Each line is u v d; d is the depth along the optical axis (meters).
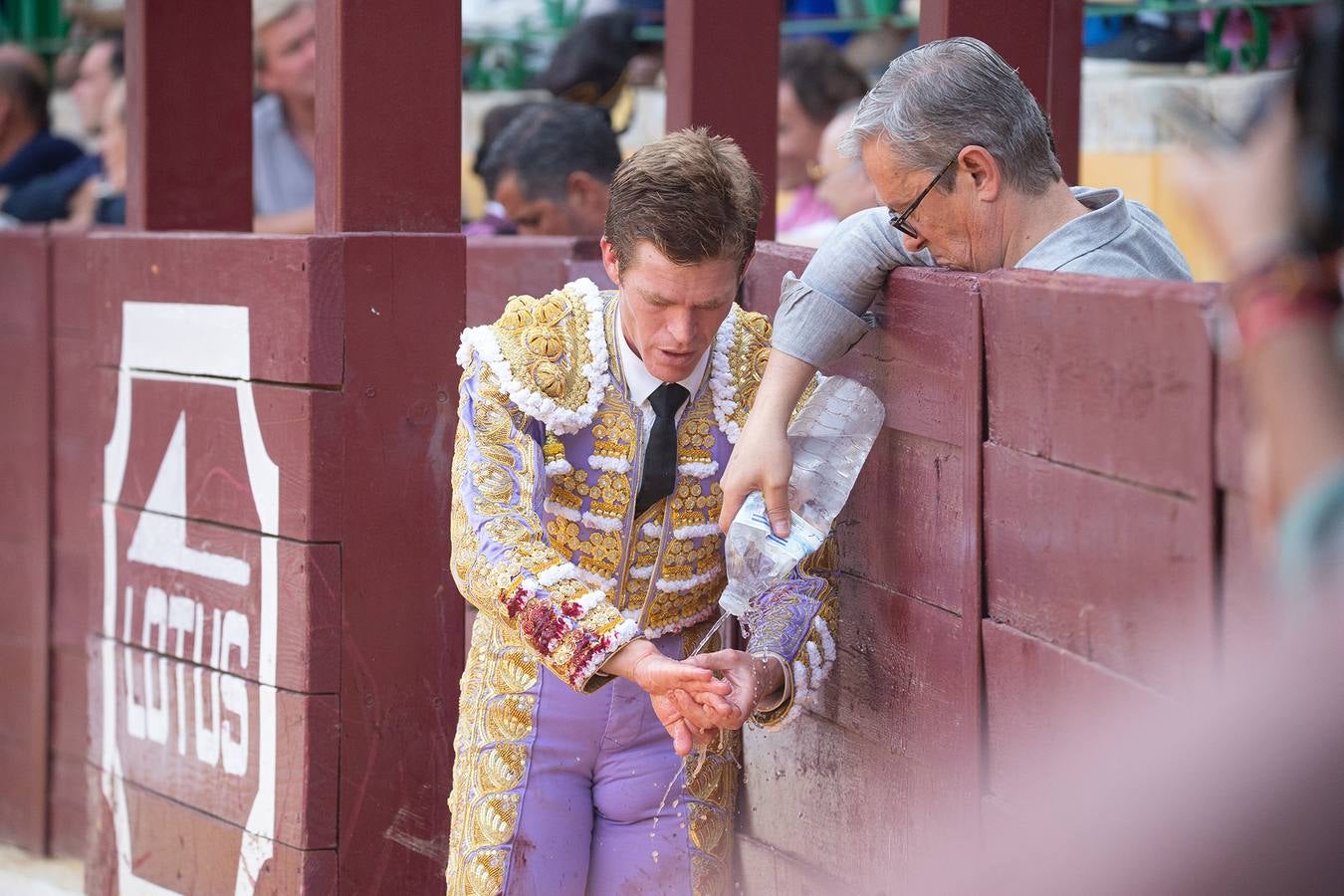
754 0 6.95
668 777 4.93
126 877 7.10
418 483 6.10
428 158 6.12
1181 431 3.40
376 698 6.08
